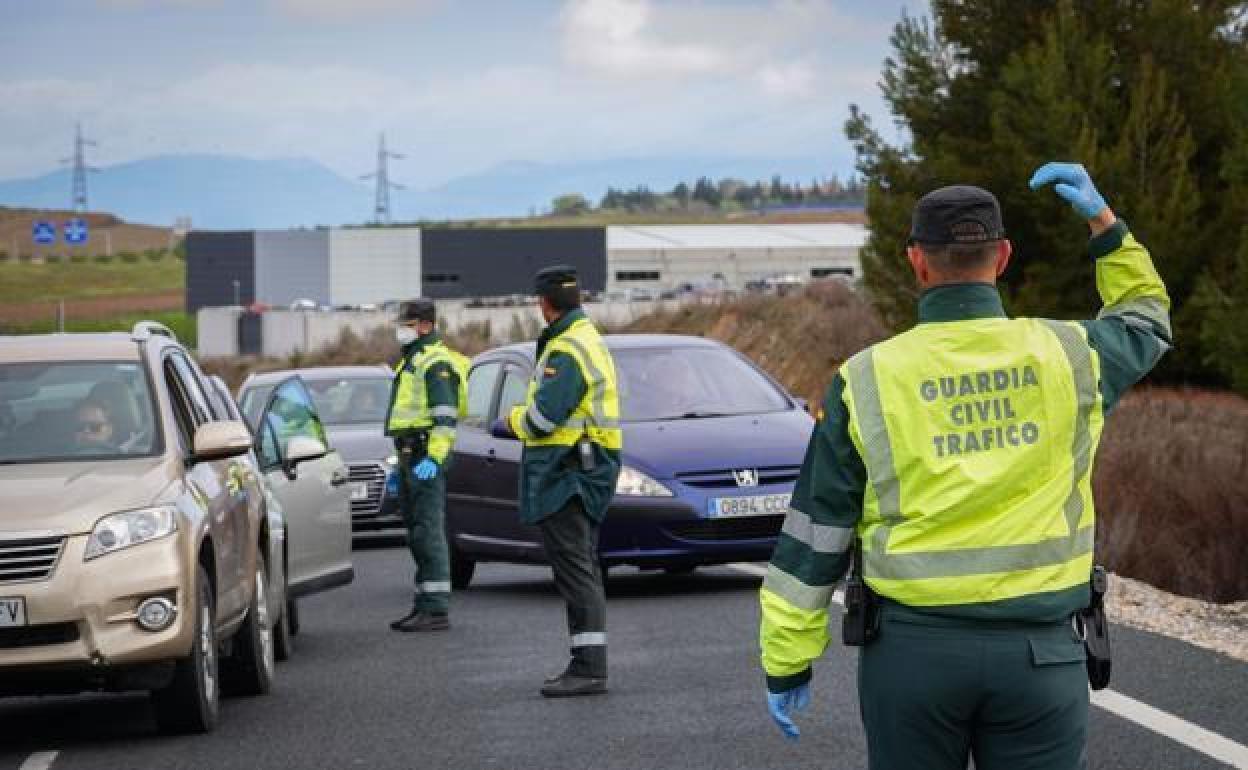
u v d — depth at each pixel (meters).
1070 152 38.09
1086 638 6.86
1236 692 13.52
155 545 13.27
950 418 6.71
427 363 19.34
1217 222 37.78
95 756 13.03
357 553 30.08
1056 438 6.73
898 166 42.19
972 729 6.82
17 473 13.85
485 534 22.86
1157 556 20.59
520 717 13.88
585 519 15.09
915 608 6.69
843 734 12.72
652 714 13.73
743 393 22.53
